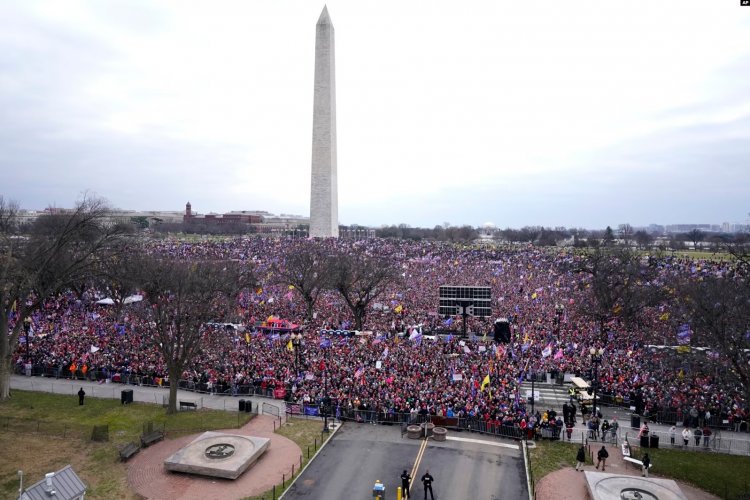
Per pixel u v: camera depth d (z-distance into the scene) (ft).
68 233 188.03
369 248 479.41
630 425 143.02
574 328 232.73
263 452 124.57
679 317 200.85
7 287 163.12
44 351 194.49
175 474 114.42
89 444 128.26
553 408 153.79
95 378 177.06
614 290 256.52
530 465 119.96
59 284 174.50
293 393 156.76
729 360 147.13
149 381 172.55
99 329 220.84
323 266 270.26
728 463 121.29
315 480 112.68
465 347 191.31
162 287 195.31
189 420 143.54
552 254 547.90
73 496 90.94
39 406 152.97
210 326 207.62
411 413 140.36
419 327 219.20
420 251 507.30
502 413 139.23
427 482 103.71
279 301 288.92
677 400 146.82
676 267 349.82
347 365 171.94
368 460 122.31
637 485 104.22
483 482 112.27
